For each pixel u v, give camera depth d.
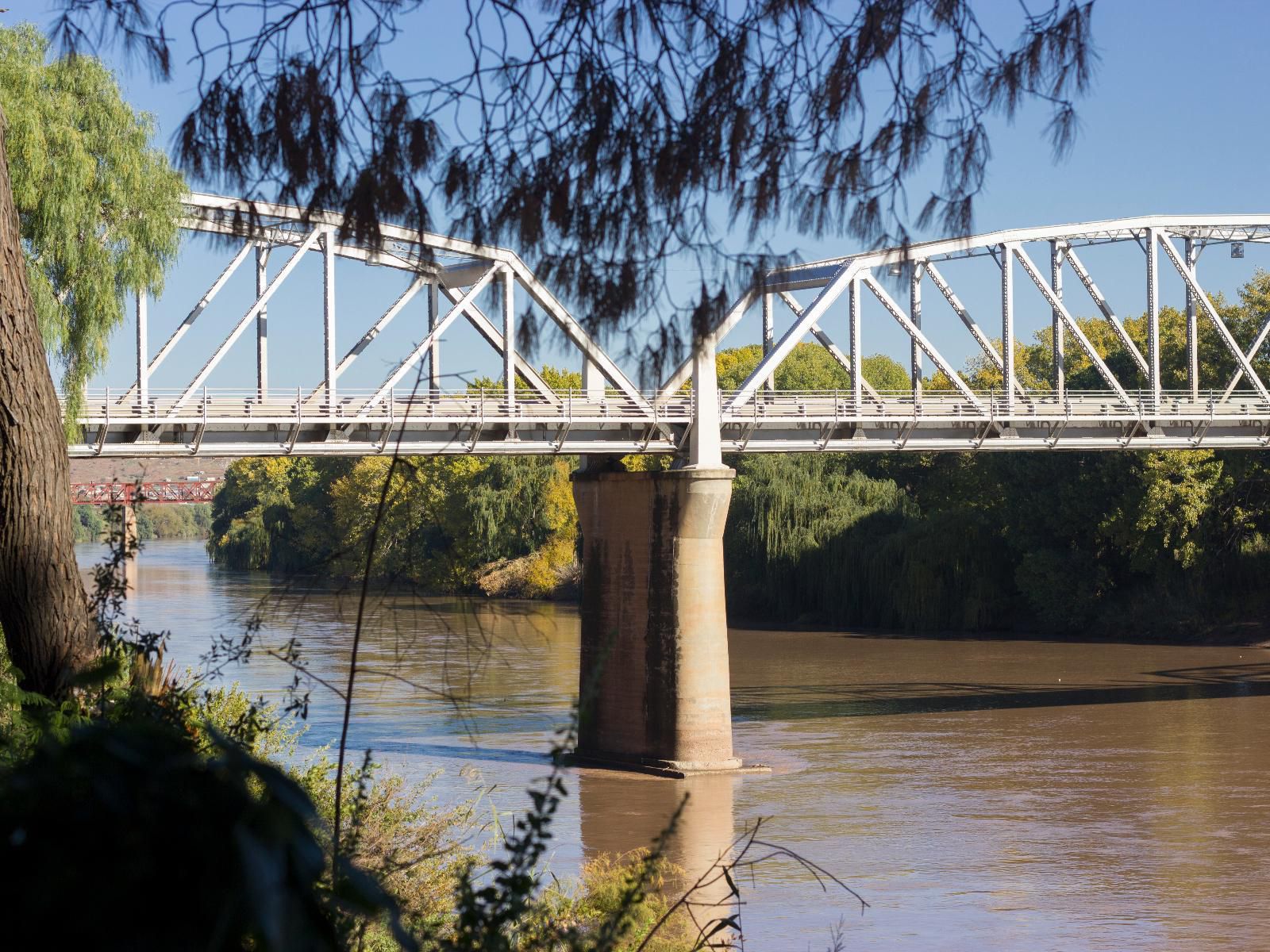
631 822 35.00
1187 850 31.69
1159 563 77.62
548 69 7.51
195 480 141.88
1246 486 77.31
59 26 7.23
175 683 8.57
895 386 114.19
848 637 79.88
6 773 3.41
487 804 26.84
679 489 44.78
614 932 6.28
